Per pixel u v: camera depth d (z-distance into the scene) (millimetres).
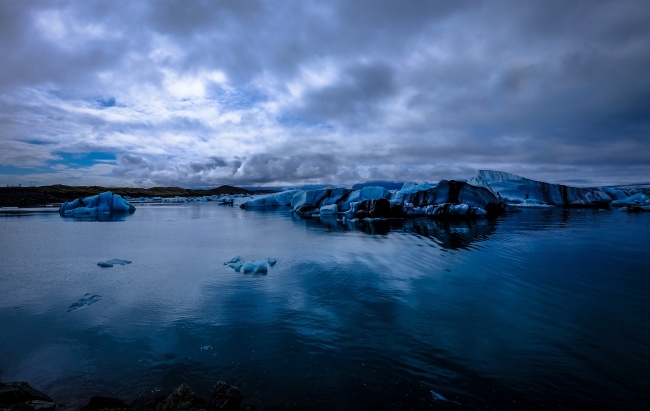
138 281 11570
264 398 5020
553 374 5473
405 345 6531
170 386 5410
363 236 21641
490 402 4828
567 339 6656
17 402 4801
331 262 13867
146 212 52125
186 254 16594
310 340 6828
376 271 12211
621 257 14016
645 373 5457
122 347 6723
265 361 6062
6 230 27719
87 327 7734
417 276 11430
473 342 6617
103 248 18672
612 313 7949
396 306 8641
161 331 7434
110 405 4852
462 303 8766
